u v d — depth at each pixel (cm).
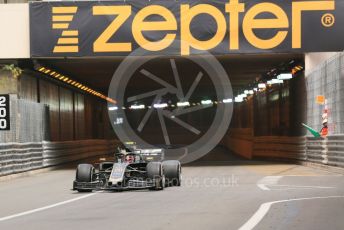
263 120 17400
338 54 8944
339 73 8875
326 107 9681
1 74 10862
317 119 10462
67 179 8719
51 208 4753
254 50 10194
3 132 9850
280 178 7825
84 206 4822
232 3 10231
